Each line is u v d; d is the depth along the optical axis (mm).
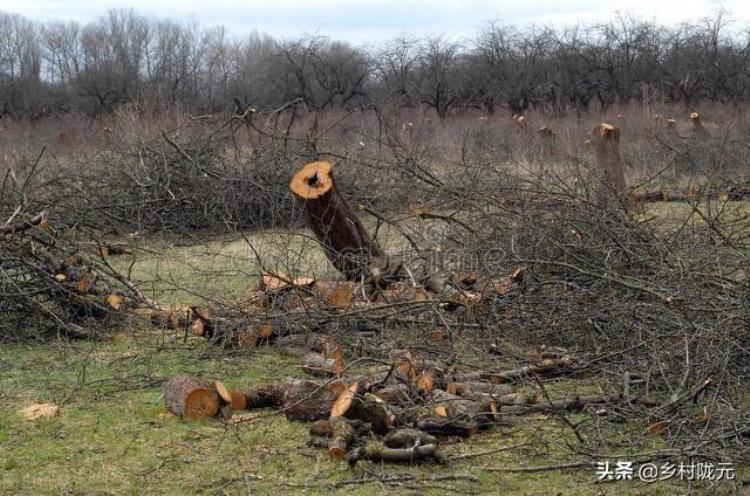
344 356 6707
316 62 39531
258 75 42312
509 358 6594
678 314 5895
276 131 13648
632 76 40531
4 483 4629
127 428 5398
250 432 5305
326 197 8281
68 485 4613
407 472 4750
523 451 5027
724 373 5266
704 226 8273
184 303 8664
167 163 13016
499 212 8375
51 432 5344
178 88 44188
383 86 41969
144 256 11445
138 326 7766
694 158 15039
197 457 4973
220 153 14031
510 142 18781
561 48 41750
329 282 7723
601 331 6426
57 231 8391
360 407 5129
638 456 4738
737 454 4703
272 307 7156
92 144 16953
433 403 5402
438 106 40594
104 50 47969
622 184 11953
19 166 14406
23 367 6695
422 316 7160
